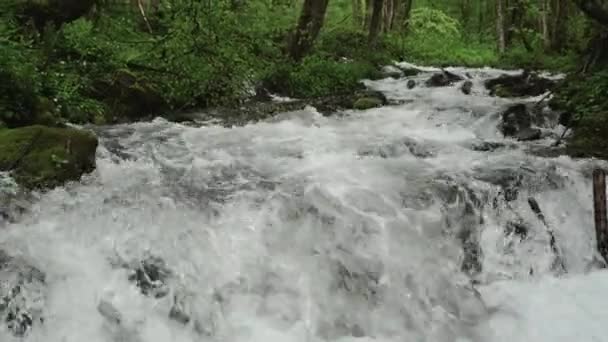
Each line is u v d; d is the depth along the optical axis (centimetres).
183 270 461
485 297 523
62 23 1031
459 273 546
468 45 2662
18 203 492
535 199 629
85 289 436
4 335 405
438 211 575
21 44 830
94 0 1089
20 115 660
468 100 1230
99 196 532
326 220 534
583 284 554
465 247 567
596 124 862
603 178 579
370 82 1513
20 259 436
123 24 1295
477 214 593
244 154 729
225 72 1081
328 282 489
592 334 475
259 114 1022
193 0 1030
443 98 1272
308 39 1462
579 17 2270
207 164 677
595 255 600
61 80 858
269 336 442
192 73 1030
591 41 1633
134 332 430
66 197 521
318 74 1345
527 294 532
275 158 715
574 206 640
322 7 1463
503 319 494
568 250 607
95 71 960
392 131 916
